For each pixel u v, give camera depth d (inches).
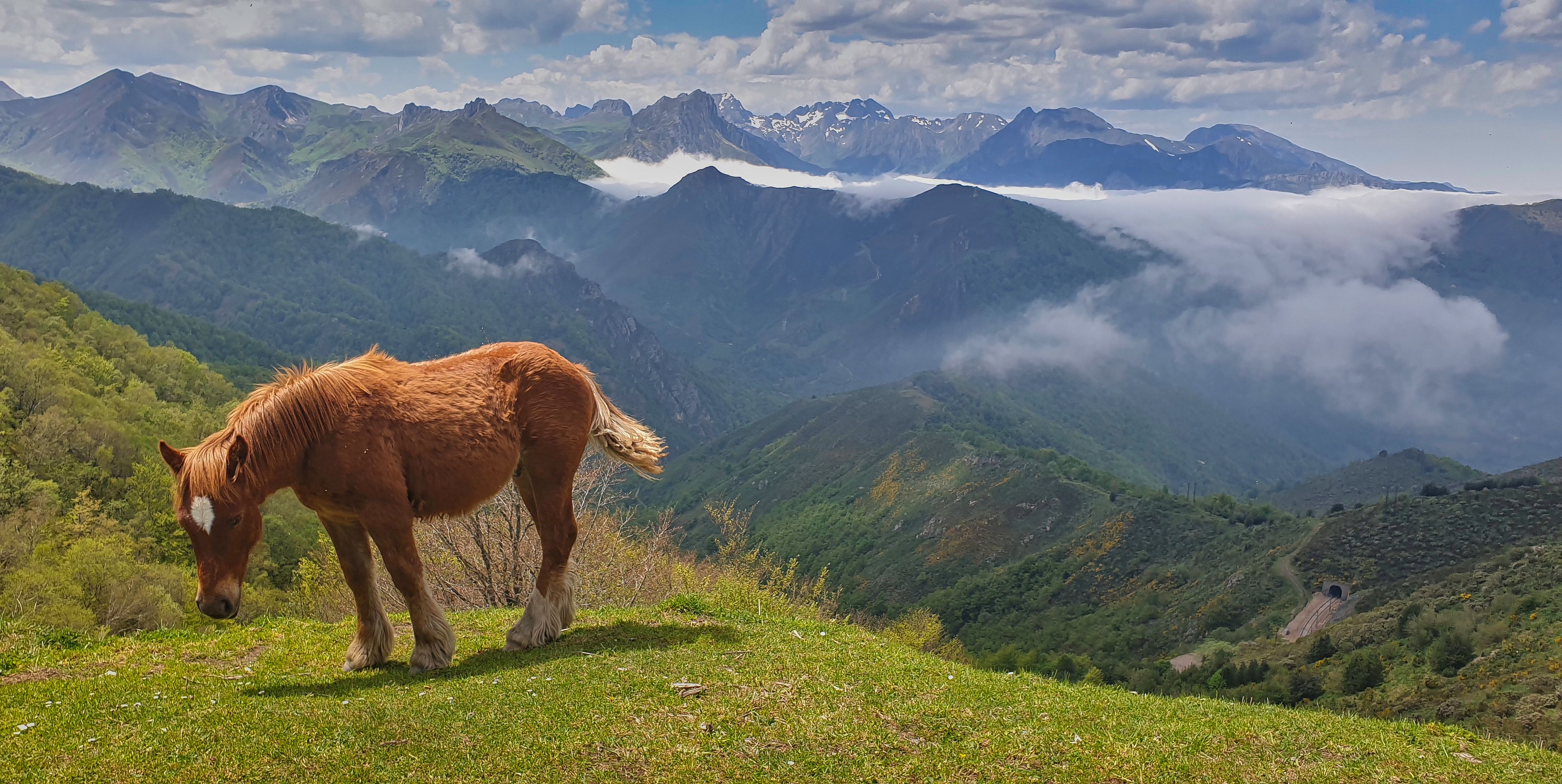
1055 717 303.4
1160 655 4062.5
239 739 263.7
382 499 345.7
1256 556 4709.6
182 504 316.5
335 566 1083.3
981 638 4822.8
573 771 250.4
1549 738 1846.7
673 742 270.2
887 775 254.7
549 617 402.9
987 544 6013.8
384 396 350.6
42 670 354.6
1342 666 2960.1
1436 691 2452.0
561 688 321.4
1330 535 4549.7
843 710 299.6
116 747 256.2
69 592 1378.0
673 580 1057.5
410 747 263.3
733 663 361.4
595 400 413.1
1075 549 5541.3
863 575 6122.1
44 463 2338.8
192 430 3115.2
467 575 879.1
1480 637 2664.9
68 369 3110.2
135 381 3555.6
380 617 371.6
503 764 253.0
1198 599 4485.7
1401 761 271.9
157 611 1470.2
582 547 916.0
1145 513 5762.8
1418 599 3309.5
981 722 293.4
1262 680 3070.9
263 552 2047.2
